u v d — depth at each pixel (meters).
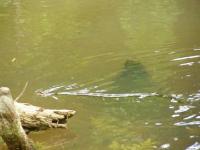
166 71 10.62
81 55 12.09
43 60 11.98
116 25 14.44
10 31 14.70
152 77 10.30
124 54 11.93
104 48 12.48
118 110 9.01
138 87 9.86
